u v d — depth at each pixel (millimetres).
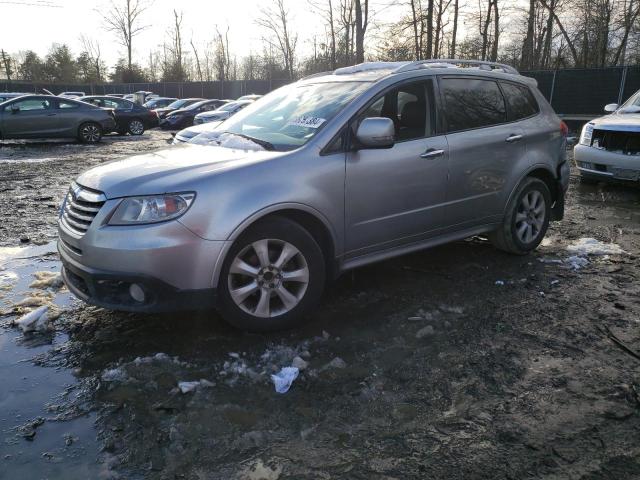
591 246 5406
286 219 3391
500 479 2205
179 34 58375
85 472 2236
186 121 24188
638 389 2855
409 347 3305
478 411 2664
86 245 3121
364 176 3707
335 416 2619
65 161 12477
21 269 4703
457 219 4430
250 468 2264
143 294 3094
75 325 3592
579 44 29891
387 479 2207
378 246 3939
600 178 8203
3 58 64562
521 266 4824
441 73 4348
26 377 2957
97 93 50094
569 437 2465
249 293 3324
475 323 3641
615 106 9125
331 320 3688
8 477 2201
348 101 3814
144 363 3078
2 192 8383
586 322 3658
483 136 4500
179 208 3055
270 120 4125
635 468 2270
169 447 2389
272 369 3016
